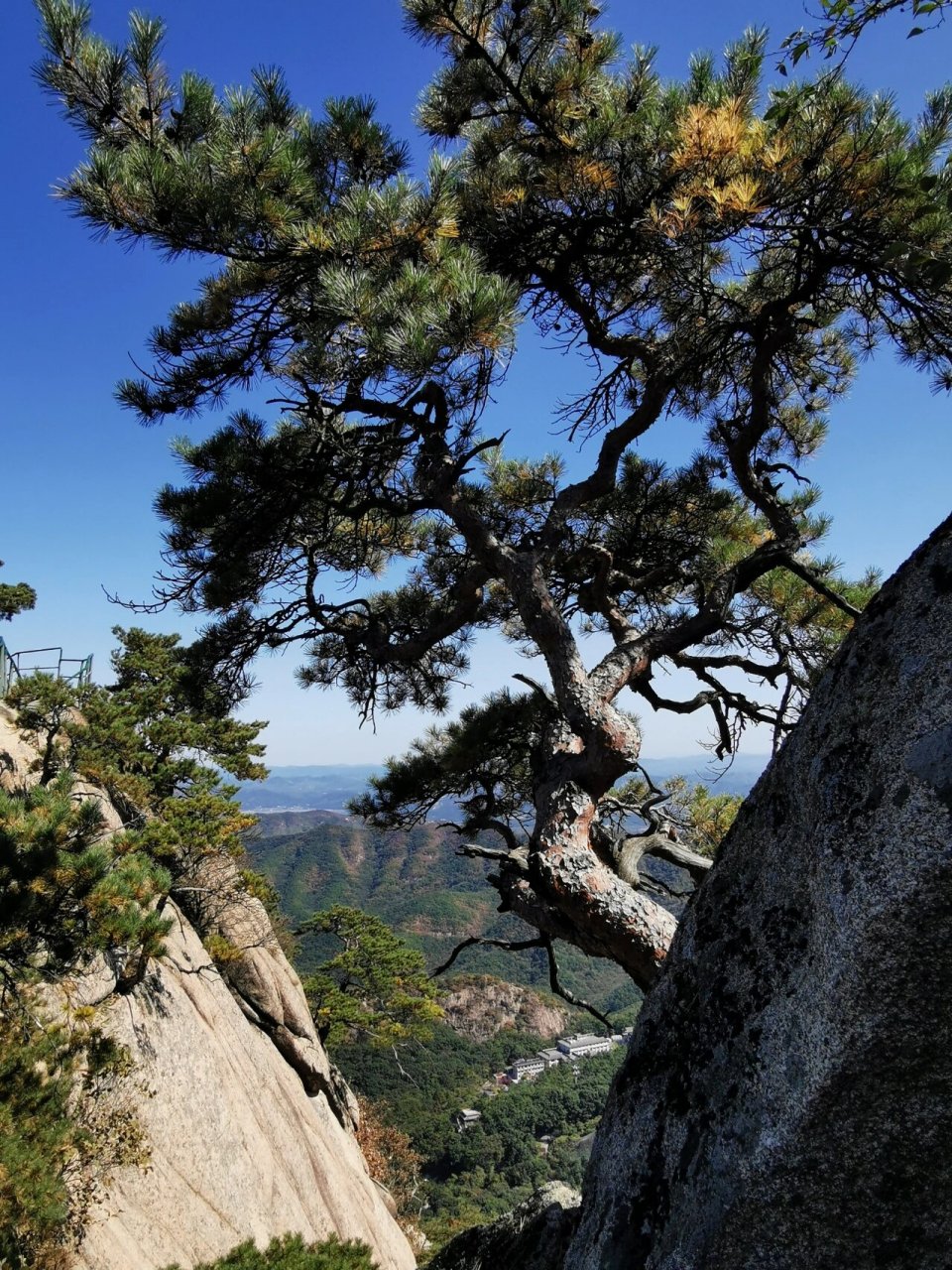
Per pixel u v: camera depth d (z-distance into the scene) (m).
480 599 6.03
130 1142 8.99
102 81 5.06
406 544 7.81
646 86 5.62
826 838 1.48
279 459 6.09
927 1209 1.33
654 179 5.36
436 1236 35.97
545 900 4.63
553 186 5.44
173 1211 11.27
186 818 14.73
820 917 1.46
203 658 6.66
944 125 4.94
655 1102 1.74
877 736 1.47
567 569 6.75
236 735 17.98
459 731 7.16
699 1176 1.53
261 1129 14.84
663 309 6.32
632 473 7.21
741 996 1.63
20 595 27.28
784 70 2.86
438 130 6.42
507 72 5.84
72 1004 9.65
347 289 4.73
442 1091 88.56
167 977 14.05
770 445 7.40
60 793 7.42
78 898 6.92
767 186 4.82
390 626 7.16
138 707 15.50
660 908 4.33
